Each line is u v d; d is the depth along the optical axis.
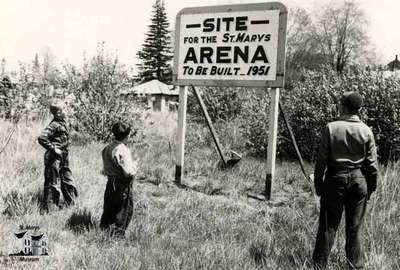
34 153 9.40
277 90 8.16
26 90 14.93
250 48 8.38
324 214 4.69
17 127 11.80
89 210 6.34
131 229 5.72
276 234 5.77
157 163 10.20
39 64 15.58
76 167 8.70
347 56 49.91
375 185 4.65
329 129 4.62
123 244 5.25
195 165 10.04
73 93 13.40
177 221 6.23
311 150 11.59
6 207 6.23
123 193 5.49
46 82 15.23
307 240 5.47
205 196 7.75
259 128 12.19
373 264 4.66
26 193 6.89
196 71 8.91
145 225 5.87
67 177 6.66
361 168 4.63
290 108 12.02
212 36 8.73
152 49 69.75
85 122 13.10
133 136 13.23
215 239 5.51
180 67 9.06
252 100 14.41
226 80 8.62
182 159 8.93
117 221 5.48
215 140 9.75
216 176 9.20
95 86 13.30
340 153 4.59
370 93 10.99
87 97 13.30
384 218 6.09
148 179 8.88
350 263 4.62
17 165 8.33
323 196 4.69
